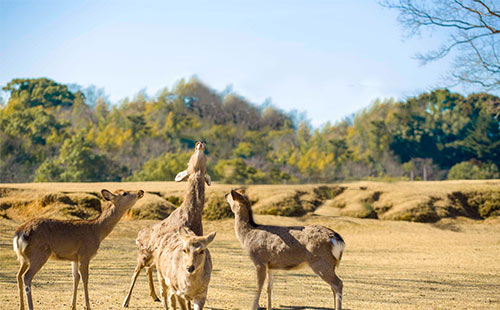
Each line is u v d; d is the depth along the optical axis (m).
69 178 62.66
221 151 94.69
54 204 25.23
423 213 31.92
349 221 30.11
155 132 100.31
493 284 12.97
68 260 8.46
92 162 67.19
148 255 8.95
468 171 80.06
